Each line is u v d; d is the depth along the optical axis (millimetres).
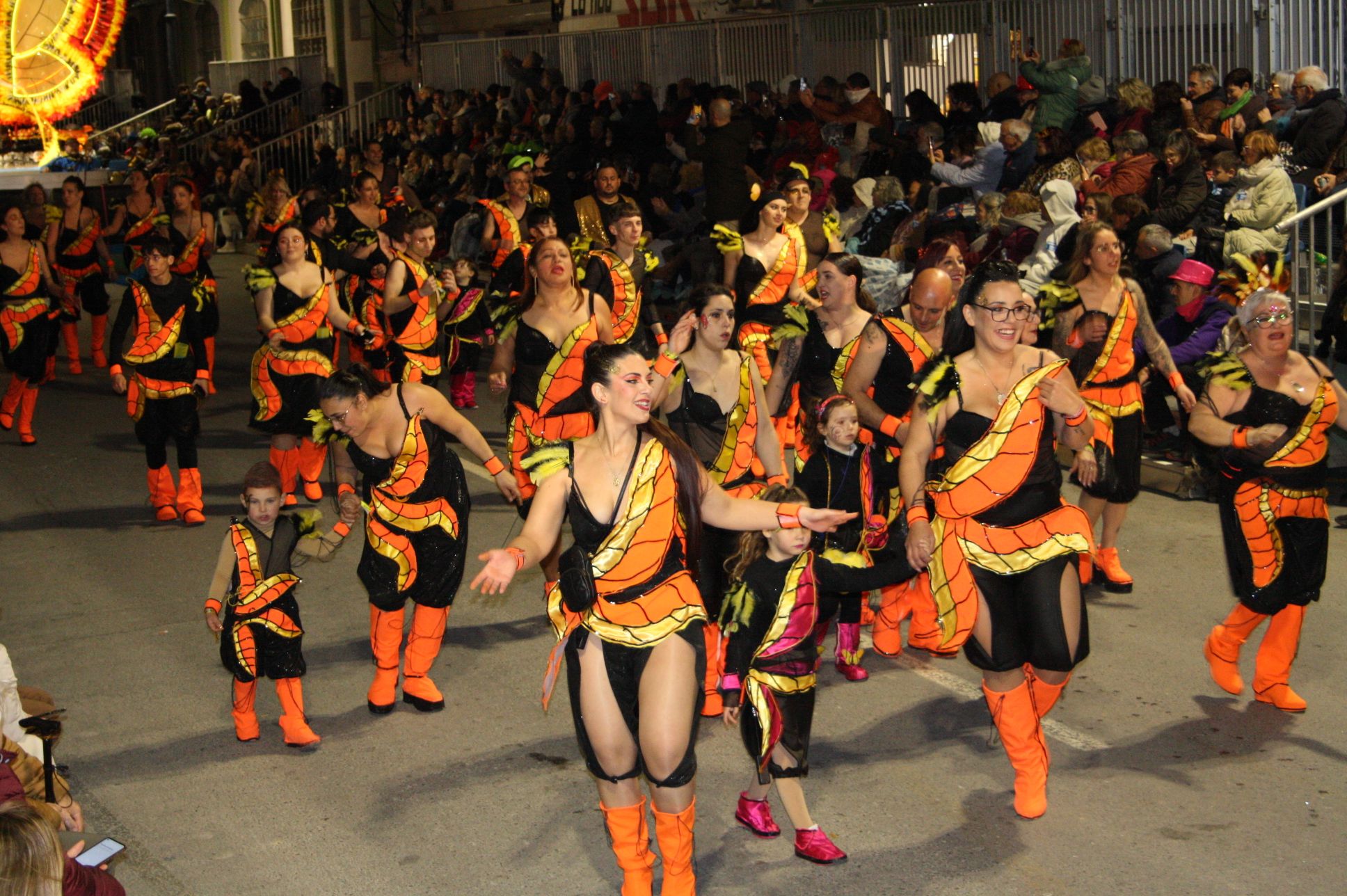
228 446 11633
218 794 5367
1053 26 15383
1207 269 8922
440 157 22719
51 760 4445
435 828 5059
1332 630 6637
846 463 5953
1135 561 7785
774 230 8391
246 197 26562
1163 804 5023
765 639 4590
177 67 40719
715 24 20000
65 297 12945
